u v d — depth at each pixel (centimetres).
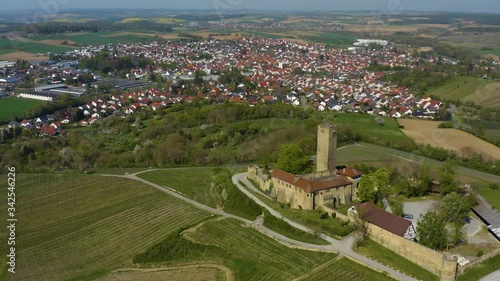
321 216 17312
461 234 15925
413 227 15288
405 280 13338
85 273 15150
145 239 17062
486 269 13725
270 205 18850
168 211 19150
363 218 15988
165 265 15500
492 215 17512
